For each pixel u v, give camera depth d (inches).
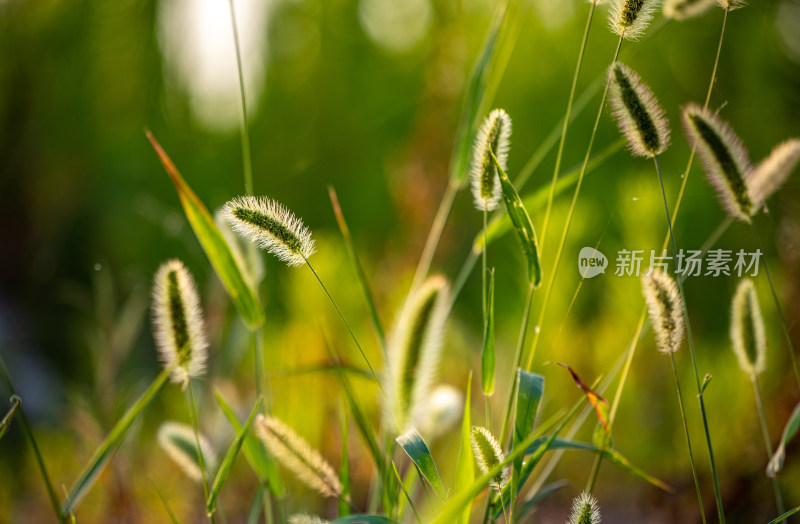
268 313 75.5
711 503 50.8
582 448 40.3
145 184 137.4
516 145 98.7
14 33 117.1
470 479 39.2
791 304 49.2
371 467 53.6
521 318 57.1
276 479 42.1
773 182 41.6
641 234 47.6
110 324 57.2
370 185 139.2
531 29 116.3
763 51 62.2
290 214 38.9
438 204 72.0
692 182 49.7
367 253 78.5
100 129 129.5
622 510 55.5
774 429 49.4
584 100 42.8
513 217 39.8
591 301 60.6
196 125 143.1
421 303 39.9
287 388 52.4
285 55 154.3
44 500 58.8
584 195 72.7
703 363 54.9
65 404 79.4
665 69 68.5
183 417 62.9
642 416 55.8
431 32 77.2
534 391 39.3
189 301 39.8
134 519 51.3
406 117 139.5
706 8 41.2
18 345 94.5
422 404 40.1
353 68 157.6
